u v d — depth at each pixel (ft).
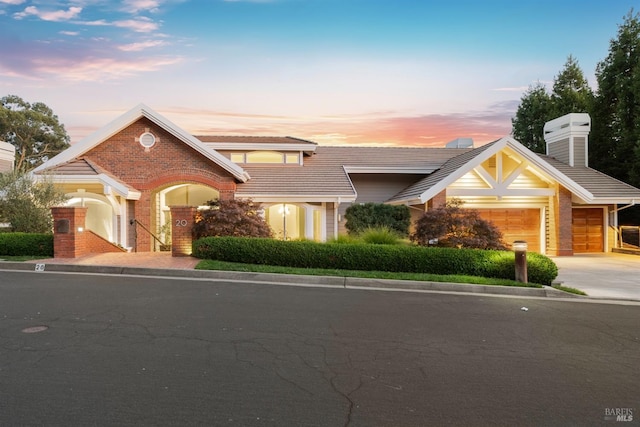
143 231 56.03
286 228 72.18
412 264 37.83
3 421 11.21
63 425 11.05
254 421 11.50
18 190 45.47
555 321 23.62
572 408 12.80
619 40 78.33
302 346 18.04
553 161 75.66
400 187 74.33
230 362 15.93
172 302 25.67
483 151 58.75
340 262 38.50
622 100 76.69
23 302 24.86
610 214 68.95
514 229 65.36
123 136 56.39
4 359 15.76
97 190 55.93
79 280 32.42
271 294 28.94
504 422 11.82
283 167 69.51
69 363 15.46
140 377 14.32
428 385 14.30
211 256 40.42
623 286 36.91
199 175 56.75
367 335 19.93
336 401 12.89
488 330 21.39
